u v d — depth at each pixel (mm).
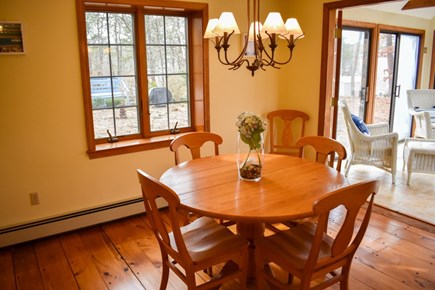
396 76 6043
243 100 3893
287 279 2354
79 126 2934
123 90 3283
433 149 3955
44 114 2770
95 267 2520
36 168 2811
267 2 3840
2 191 2707
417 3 5133
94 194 3105
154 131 3521
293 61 4031
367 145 4113
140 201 3344
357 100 5395
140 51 3258
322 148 2637
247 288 2252
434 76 6664
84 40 2828
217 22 2164
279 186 2051
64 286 2307
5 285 2320
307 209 1727
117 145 3162
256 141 2117
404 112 6484
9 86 2602
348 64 5078
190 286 1799
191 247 1935
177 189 2021
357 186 1565
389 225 3096
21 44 2588
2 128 2629
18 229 2787
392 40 5812
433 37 6543
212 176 2248
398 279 2320
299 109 4062
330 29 3633
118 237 2955
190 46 3584
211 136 2910
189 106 3717
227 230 2107
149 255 2670
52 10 2672
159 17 3352
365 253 2639
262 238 2016
